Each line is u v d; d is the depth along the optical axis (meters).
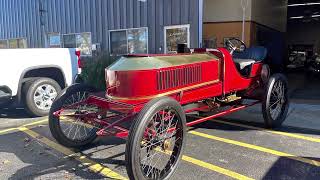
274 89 5.67
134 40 10.87
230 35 12.34
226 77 5.08
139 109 3.86
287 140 5.11
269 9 15.14
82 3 12.23
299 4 21.89
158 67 4.04
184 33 9.62
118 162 4.34
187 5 9.48
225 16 12.37
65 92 4.66
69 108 4.52
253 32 12.45
